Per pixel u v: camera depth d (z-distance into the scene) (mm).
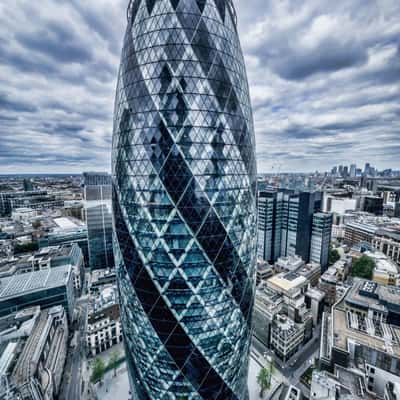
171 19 47344
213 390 57094
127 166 51938
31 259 167875
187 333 52594
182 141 47312
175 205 48375
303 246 176625
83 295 166750
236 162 52969
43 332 97625
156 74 47656
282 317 112375
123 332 63750
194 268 50250
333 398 65562
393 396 64812
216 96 49062
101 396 88562
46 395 77875
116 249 59688
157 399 58469
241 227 55531
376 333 89875
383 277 146250
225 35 51625
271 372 92375
